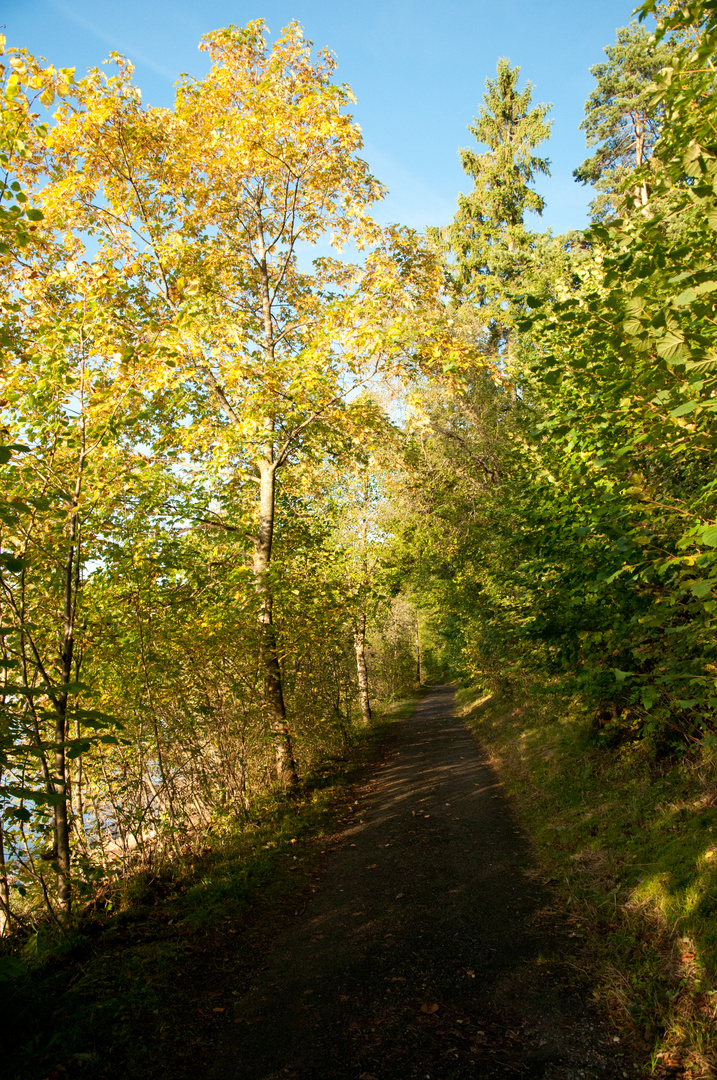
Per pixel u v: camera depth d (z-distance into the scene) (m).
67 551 5.17
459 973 3.99
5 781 3.86
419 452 14.92
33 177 8.46
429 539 18.56
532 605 6.09
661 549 3.65
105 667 6.27
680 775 5.75
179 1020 3.63
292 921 5.16
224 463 8.88
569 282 6.22
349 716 14.17
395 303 9.72
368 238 10.13
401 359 9.96
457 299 18.95
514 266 19.81
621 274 3.28
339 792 10.00
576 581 5.17
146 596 6.62
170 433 8.33
